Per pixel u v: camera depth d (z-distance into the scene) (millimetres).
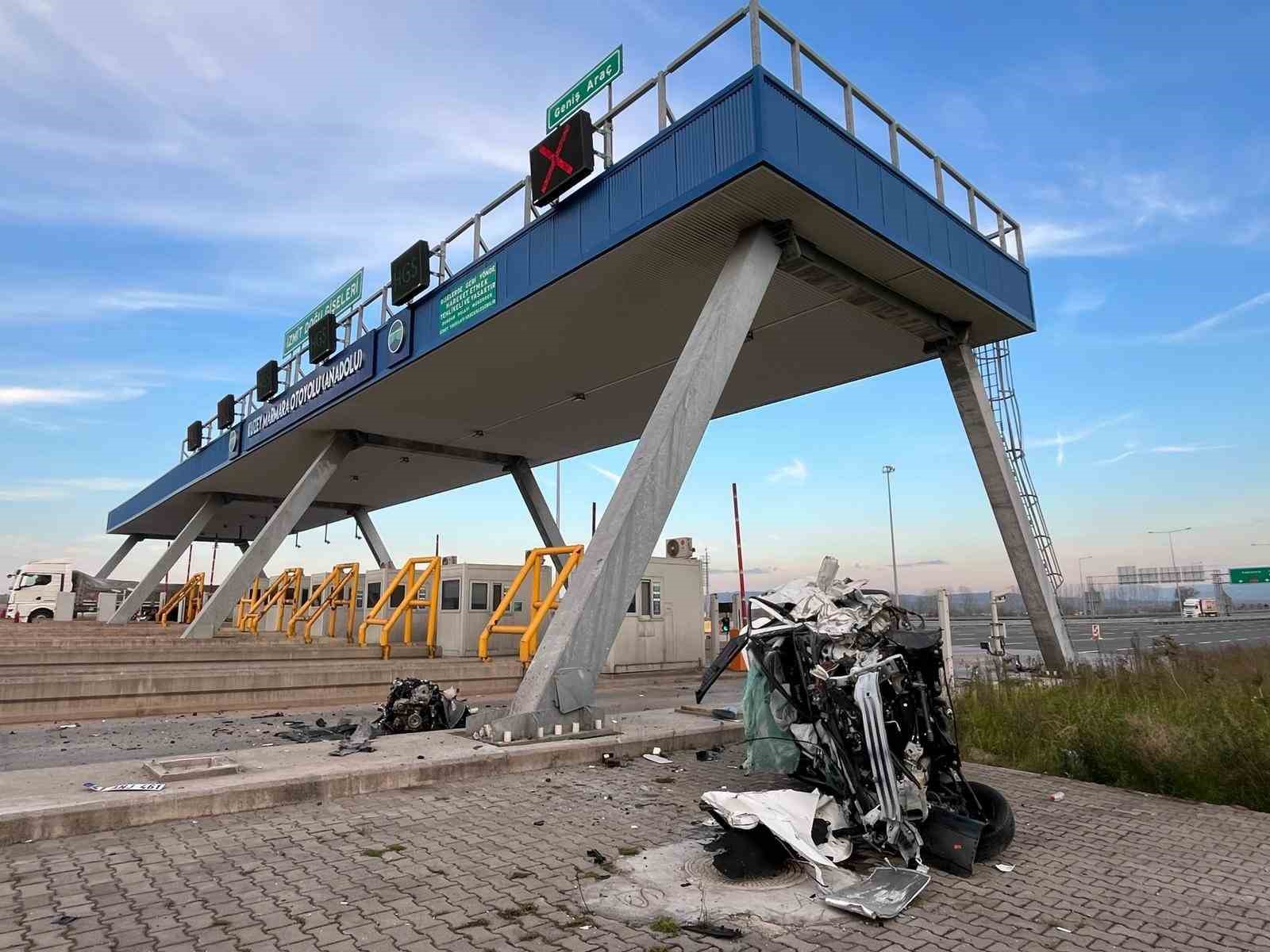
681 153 9375
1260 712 7098
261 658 15594
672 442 8750
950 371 13578
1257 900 4059
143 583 27844
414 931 3488
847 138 9750
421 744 7203
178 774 5617
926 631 4957
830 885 4035
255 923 3555
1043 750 7652
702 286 11508
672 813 5504
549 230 11516
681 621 18969
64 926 3486
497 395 17188
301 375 20250
